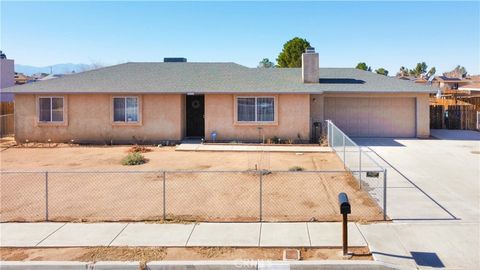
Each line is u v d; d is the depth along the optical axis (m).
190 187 12.45
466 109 28.23
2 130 26.14
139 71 25.69
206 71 25.73
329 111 23.88
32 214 9.95
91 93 21.50
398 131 23.88
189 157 17.88
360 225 8.88
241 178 13.59
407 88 23.20
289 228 8.78
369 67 62.69
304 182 12.89
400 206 10.26
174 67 26.78
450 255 7.40
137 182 13.16
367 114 23.88
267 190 12.00
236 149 19.38
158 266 7.11
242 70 26.42
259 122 21.73
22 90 21.66
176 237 8.36
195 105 23.81
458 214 9.62
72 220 9.46
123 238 8.34
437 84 71.12
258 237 8.30
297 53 44.25
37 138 22.20
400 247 7.73
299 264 7.06
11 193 11.88
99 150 20.02
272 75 25.39
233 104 21.72
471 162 16.03
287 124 21.77
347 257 7.34
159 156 18.17
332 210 10.03
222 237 8.34
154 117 21.95
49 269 7.12
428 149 19.20
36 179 13.72
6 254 7.62
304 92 21.25
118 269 7.11
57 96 21.91
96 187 12.56
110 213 9.98
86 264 7.14
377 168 14.62
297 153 18.67
